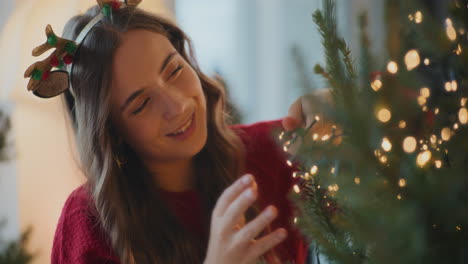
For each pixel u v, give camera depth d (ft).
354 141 1.30
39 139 4.38
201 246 3.09
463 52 1.34
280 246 2.96
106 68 2.62
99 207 2.90
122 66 2.59
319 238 1.42
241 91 6.89
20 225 4.38
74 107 3.16
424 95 1.34
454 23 1.43
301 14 6.59
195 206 3.20
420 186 1.14
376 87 1.32
